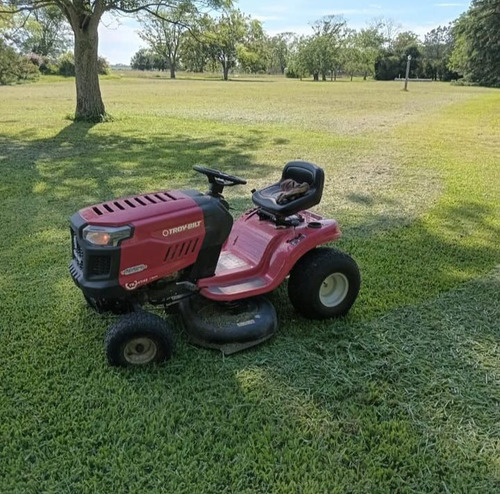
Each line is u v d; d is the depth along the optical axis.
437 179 6.77
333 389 2.40
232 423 2.17
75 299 3.27
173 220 2.49
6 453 1.99
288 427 2.15
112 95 22.08
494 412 2.28
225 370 2.54
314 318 3.02
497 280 3.66
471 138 10.42
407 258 4.05
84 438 2.07
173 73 52.22
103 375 2.47
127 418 2.19
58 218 4.93
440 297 3.38
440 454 2.02
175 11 13.41
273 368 2.56
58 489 1.83
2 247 4.18
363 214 5.24
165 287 2.60
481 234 4.63
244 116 14.47
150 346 2.51
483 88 35.09
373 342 2.81
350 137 10.57
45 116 13.43
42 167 7.20
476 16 41.38
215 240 2.63
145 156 8.16
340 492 1.83
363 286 3.53
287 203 2.87
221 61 45.78
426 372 2.55
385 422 2.18
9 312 3.11
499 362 2.65
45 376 2.47
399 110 16.84
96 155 8.17
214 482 1.87
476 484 1.89
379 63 58.88
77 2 11.64
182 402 2.30
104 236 2.34
